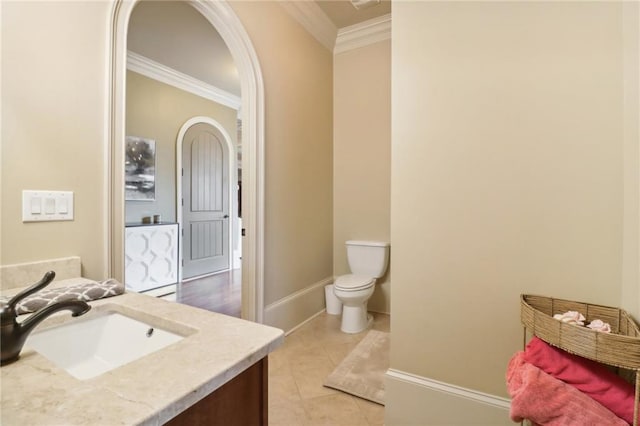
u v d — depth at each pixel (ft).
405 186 5.01
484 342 4.48
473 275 4.55
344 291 8.32
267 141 7.96
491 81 4.43
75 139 4.20
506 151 4.34
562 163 4.02
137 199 12.63
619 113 3.72
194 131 14.87
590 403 3.03
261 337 2.45
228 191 16.79
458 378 4.64
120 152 4.67
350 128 10.73
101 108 4.48
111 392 1.75
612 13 3.75
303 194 9.39
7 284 3.57
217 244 16.22
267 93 7.95
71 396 1.72
